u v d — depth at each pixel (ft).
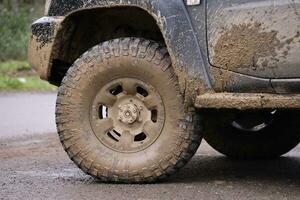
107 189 25.44
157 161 25.63
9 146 39.68
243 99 24.20
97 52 26.30
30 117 56.54
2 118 56.03
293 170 29.63
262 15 23.88
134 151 25.91
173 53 24.94
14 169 31.12
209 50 24.66
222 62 24.50
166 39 24.99
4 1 123.34
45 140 42.29
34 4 128.67
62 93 26.40
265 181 27.04
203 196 24.30
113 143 26.09
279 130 31.22
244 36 24.13
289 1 23.52
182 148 25.44
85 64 26.35
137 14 27.37
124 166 25.80
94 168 26.09
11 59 111.55
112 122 26.30
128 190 25.17
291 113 30.48
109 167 25.91
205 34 24.72
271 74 23.94
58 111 26.40
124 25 28.66
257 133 31.48
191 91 24.88
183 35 24.86
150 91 25.81
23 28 116.78
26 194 25.35
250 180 27.25
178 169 25.73
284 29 23.62
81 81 26.32
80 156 26.23
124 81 26.09
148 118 26.03
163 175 25.80
